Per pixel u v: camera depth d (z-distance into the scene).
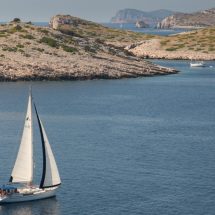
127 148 183.38
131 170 156.12
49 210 125.06
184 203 129.50
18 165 135.12
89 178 148.25
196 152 179.12
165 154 175.75
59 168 158.00
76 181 145.38
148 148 183.88
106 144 189.38
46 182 134.12
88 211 124.25
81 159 168.25
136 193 136.12
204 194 135.88
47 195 132.38
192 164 163.50
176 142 194.12
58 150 180.12
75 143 190.62
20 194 129.50
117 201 130.50
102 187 140.62
